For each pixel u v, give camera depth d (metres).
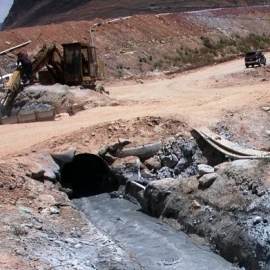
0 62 44.78
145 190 14.95
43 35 52.34
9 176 14.52
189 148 17.39
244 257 10.80
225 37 68.06
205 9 81.44
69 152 16.81
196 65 55.19
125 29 59.59
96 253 10.78
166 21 65.88
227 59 57.12
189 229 12.78
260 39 71.44
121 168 17.02
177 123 18.47
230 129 18.81
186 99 27.25
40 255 9.80
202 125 18.61
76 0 105.06
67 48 29.91
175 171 17.12
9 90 26.75
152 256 11.75
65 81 30.11
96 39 55.22
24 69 29.06
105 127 18.23
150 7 88.12
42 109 26.64
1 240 10.21
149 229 13.47
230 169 13.12
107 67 49.94
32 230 11.23
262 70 40.78
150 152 17.36
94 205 15.92
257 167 12.63
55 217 12.96
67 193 16.16
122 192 16.62
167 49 58.47
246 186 12.21
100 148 17.39
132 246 12.43
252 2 94.25
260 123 19.56
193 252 11.82
